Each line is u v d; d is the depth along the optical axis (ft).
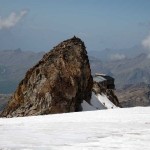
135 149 47.52
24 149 48.08
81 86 224.12
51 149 47.96
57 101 201.67
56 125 82.79
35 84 212.64
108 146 49.90
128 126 77.15
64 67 219.82
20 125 85.71
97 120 92.94
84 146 50.06
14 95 221.46
